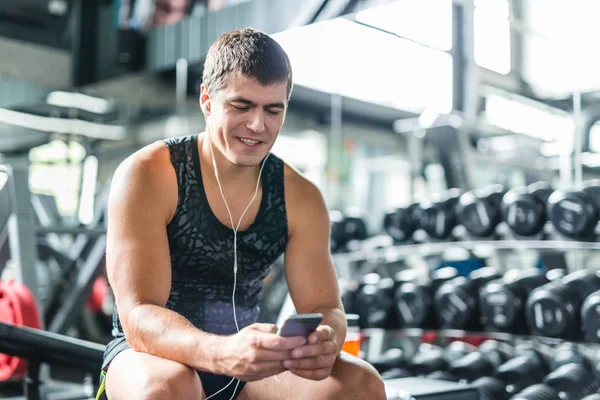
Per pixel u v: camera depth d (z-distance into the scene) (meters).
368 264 4.09
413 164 5.16
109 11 5.58
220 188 1.31
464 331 3.16
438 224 3.51
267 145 1.23
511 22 4.37
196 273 1.32
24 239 2.74
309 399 1.25
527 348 3.00
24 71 5.81
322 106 5.00
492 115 4.77
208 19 4.58
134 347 1.18
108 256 1.25
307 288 1.38
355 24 4.12
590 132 4.26
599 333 2.67
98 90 5.62
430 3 4.23
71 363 1.85
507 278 3.14
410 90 4.62
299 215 1.39
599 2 4.16
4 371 2.16
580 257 3.93
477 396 1.86
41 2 5.80
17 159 5.94
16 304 2.21
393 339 3.96
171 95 5.23
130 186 1.26
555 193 3.02
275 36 4.16
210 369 1.09
